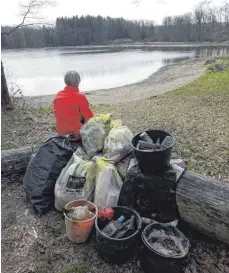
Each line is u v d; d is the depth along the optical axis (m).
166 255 2.28
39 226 3.09
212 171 4.20
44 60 41.41
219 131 6.14
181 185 2.78
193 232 2.90
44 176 3.27
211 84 13.18
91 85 20.19
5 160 3.81
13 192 3.72
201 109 8.42
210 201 2.57
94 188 3.12
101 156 3.37
